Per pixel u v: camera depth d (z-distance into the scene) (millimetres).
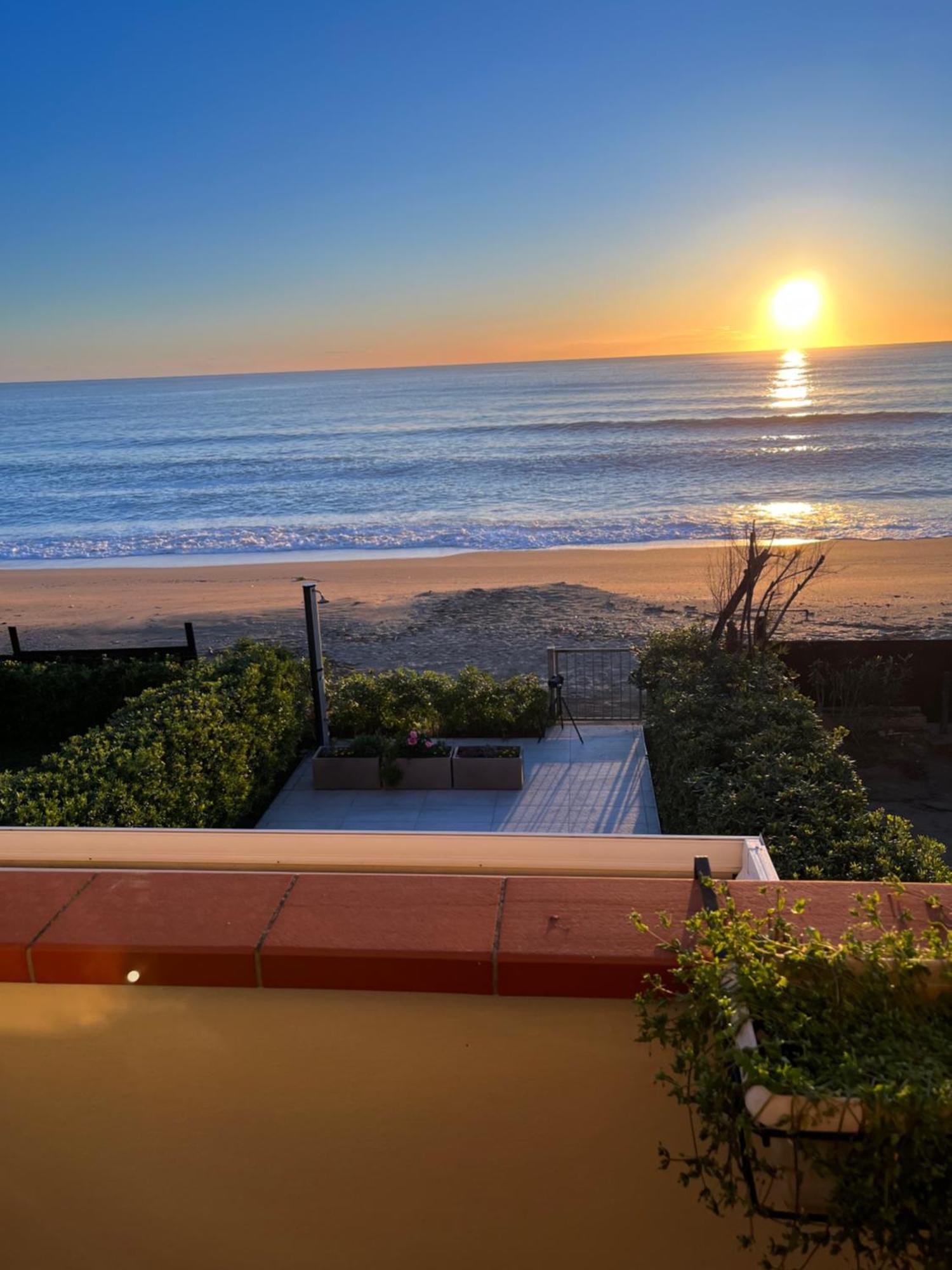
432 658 17156
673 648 11883
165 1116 1864
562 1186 1804
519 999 1727
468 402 101688
